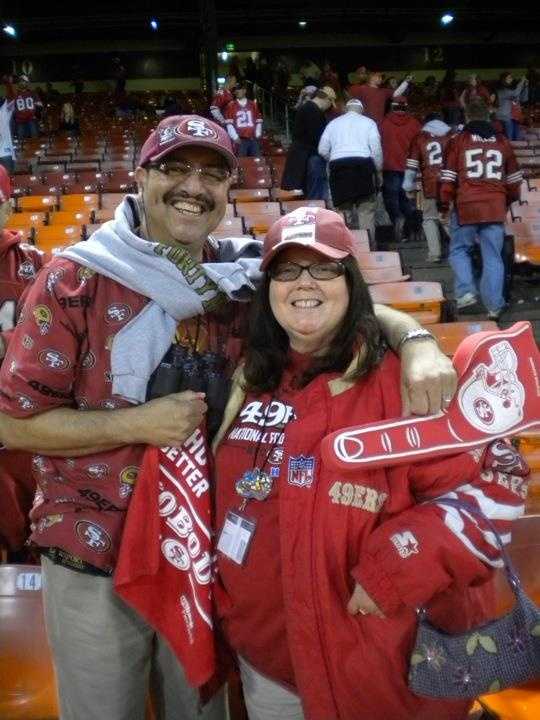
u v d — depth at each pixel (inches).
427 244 350.6
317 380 67.9
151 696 84.2
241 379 71.2
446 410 63.7
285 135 627.2
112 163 510.6
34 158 553.6
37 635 89.7
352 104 310.8
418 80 1017.5
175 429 67.6
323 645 65.5
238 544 68.6
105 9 921.5
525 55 1019.3
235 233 286.5
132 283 69.5
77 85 916.6
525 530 89.2
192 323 74.1
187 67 1002.7
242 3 913.5
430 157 309.4
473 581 65.5
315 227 66.4
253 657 70.7
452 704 67.6
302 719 70.7
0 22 878.4
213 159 72.5
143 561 69.2
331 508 64.7
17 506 107.5
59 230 282.2
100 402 70.8
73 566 71.6
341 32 995.3
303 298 66.3
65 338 69.5
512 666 62.5
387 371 67.6
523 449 154.0
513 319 256.8
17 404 69.4
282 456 67.3
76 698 75.0
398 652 64.9
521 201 323.3
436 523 61.9
